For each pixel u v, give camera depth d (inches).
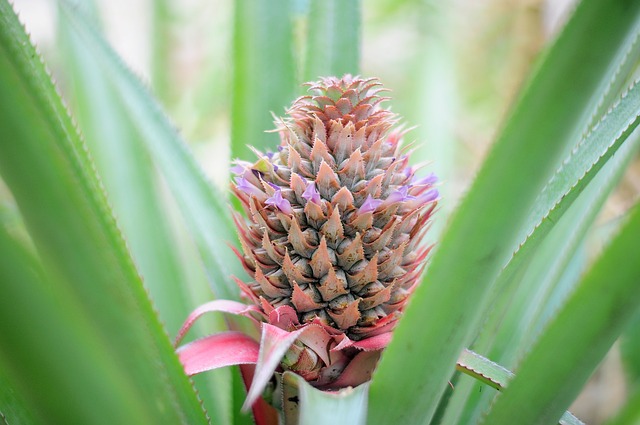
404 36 43.0
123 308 14.7
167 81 28.3
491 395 19.7
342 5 22.3
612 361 25.1
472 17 41.1
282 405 17.6
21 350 14.3
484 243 14.8
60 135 14.1
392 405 16.1
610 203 31.1
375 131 17.5
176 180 20.5
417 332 15.5
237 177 17.7
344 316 16.9
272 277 17.1
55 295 14.4
